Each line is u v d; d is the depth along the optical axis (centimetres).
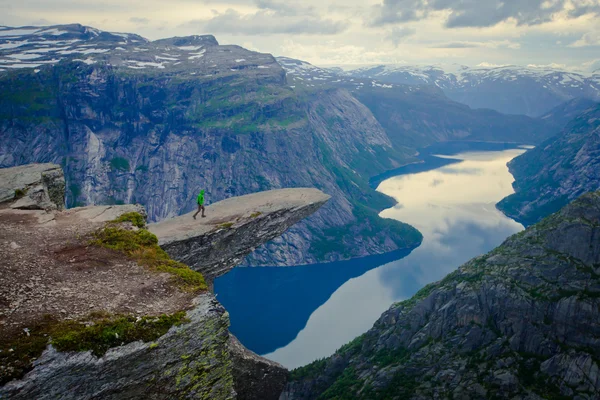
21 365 2084
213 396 2745
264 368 5625
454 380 7900
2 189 4344
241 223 5028
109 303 2638
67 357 2206
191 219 5109
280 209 5416
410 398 7969
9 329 2258
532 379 7450
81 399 2238
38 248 3238
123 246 3391
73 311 2497
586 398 6900
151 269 3131
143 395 2450
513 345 7975
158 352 2484
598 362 7119
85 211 4109
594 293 7706
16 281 2714
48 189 4941
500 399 7338
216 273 5006
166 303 2750
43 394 2116
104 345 2331
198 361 2664
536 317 7962
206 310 2747
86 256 3188
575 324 7575
